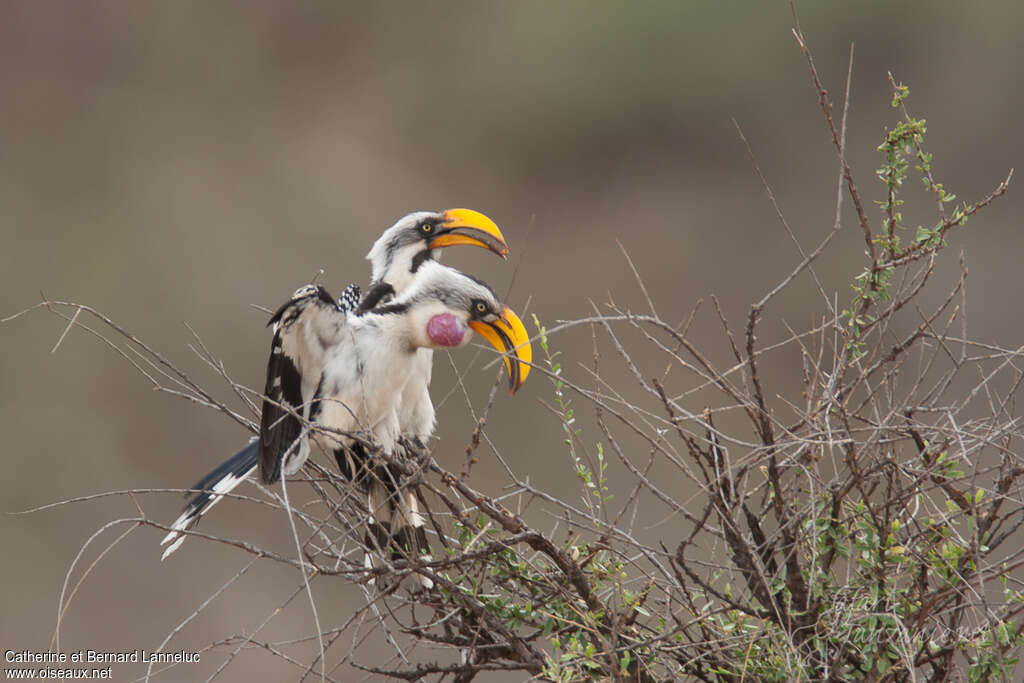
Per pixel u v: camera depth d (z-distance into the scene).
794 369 15.63
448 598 5.50
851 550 5.16
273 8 27.11
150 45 26.45
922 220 20.86
